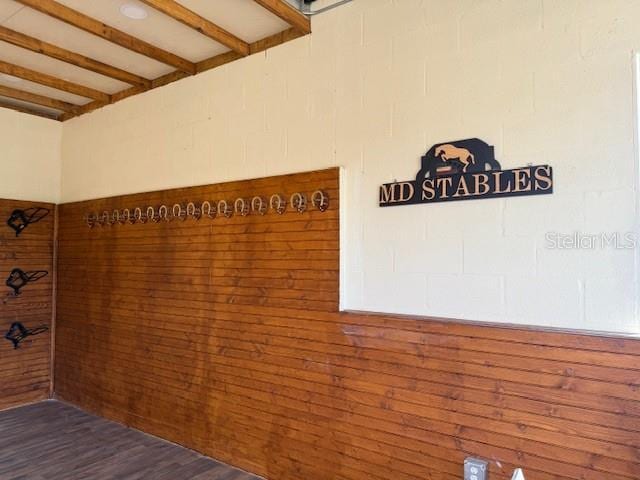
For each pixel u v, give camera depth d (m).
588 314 2.15
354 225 2.93
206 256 3.72
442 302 2.58
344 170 2.99
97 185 4.77
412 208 2.70
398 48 2.80
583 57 2.21
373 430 2.76
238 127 3.60
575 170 2.21
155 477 3.26
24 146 4.96
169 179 4.08
